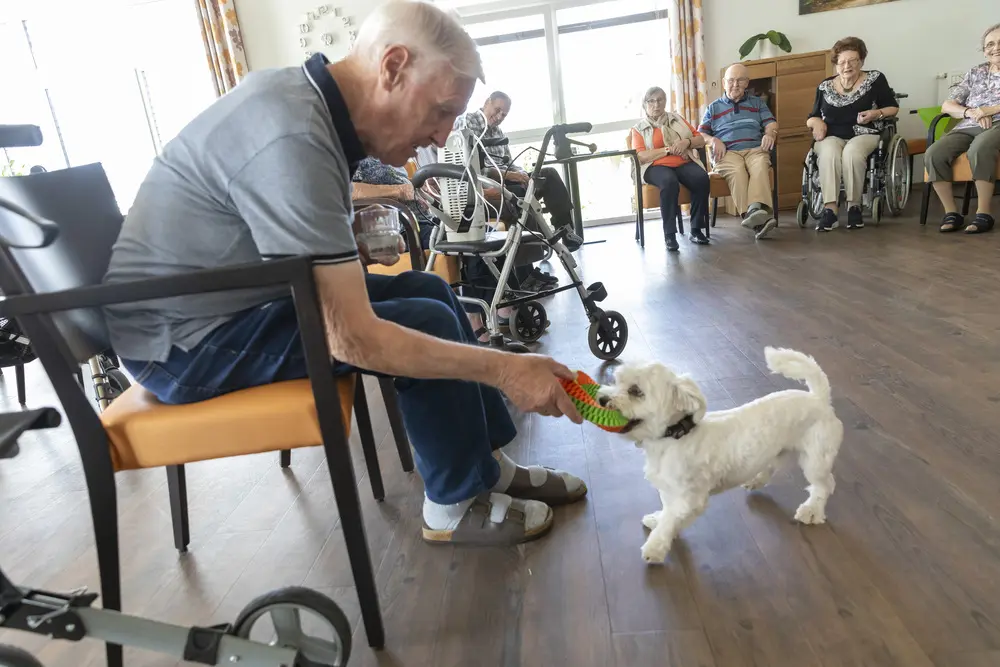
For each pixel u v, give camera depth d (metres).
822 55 5.01
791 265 3.47
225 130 0.91
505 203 2.33
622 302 3.11
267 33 5.39
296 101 0.90
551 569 1.22
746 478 1.26
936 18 5.08
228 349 1.01
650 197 4.71
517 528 1.30
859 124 4.34
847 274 3.13
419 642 1.07
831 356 2.11
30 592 0.86
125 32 5.46
